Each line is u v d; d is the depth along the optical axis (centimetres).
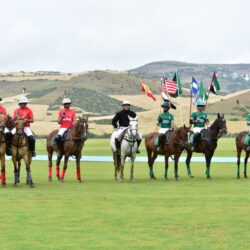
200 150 2814
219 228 1445
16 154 2381
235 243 1278
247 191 2211
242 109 14000
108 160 4175
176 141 2672
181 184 2498
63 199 1967
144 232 1398
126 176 2970
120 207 1778
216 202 1886
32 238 1331
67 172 3203
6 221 1542
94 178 2836
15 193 2145
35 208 1761
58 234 1376
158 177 2905
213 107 14462
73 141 2589
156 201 1912
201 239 1320
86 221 1540
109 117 14275
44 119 15350
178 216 1612
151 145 2780
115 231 1410
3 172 2427
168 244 1270
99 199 1966
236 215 1628
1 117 2373
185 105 14150
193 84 3869
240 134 2877
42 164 3791
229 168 3462
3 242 1290
